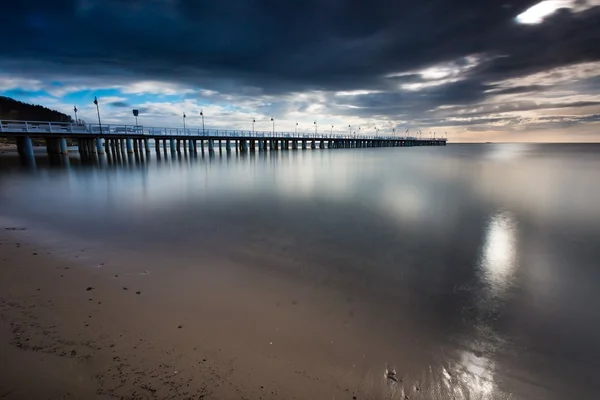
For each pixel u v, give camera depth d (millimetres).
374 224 8195
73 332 3104
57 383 2408
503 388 2730
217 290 4238
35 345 2855
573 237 7281
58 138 29281
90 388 2381
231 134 43969
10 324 3193
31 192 12781
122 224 7797
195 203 10836
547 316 3939
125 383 2455
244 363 2787
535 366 3029
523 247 6559
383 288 4527
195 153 42156
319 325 3486
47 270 4695
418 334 3430
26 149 26562
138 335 3115
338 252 6020
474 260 5781
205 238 6734
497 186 15844
